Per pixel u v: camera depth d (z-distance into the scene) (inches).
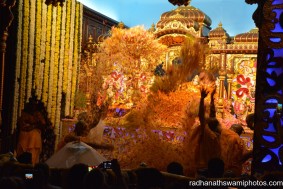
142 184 228.1
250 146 506.3
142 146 485.1
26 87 540.4
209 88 471.5
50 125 496.4
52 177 252.2
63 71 609.6
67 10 610.5
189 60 498.3
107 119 530.3
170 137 485.4
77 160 344.8
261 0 268.1
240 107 596.4
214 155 406.0
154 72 622.8
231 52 601.6
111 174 212.7
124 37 625.0
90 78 627.5
